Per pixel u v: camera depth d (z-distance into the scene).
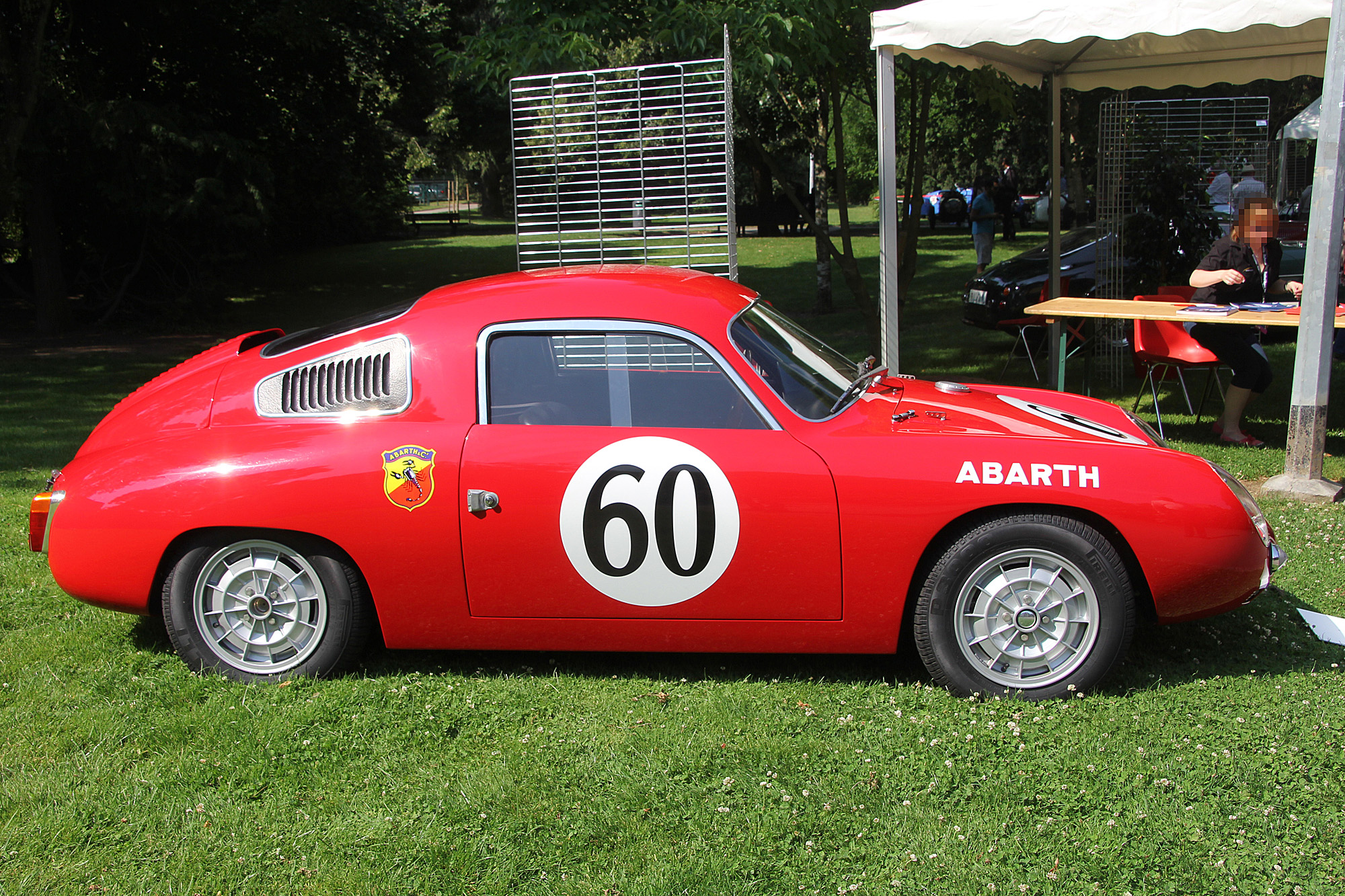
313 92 20.39
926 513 3.45
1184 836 2.78
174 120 15.52
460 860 2.73
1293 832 2.79
